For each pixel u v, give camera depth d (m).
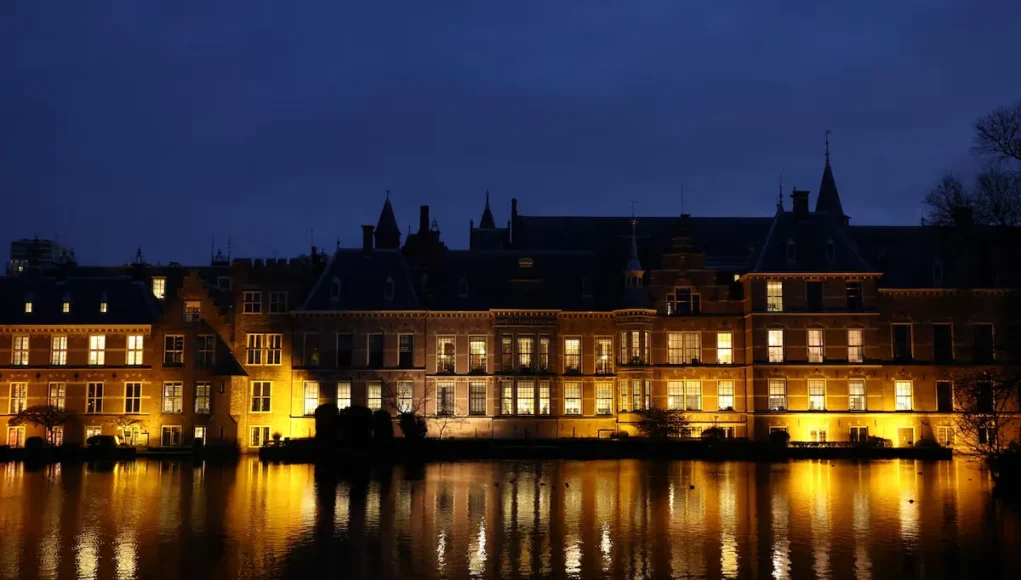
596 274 86.56
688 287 84.12
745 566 30.83
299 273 83.94
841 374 80.81
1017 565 30.91
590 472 59.91
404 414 76.81
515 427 82.75
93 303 83.50
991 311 82.12
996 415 54.12
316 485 52.16
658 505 43.88
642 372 81.62
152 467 65.00
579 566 30.86
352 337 83.44
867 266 81.81
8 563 31.27
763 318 81.12
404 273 85.38
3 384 82.06
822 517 40.16
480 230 107.00
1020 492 48.28
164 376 81.88
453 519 39.69
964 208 69.62
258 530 37.03
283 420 82.75
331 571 30.12
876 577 29.38
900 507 43.09
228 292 91.31
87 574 29.78
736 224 101.56
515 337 83.56
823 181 93.44
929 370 81.19
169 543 34.44
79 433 81.75
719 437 77.50
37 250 114.88
